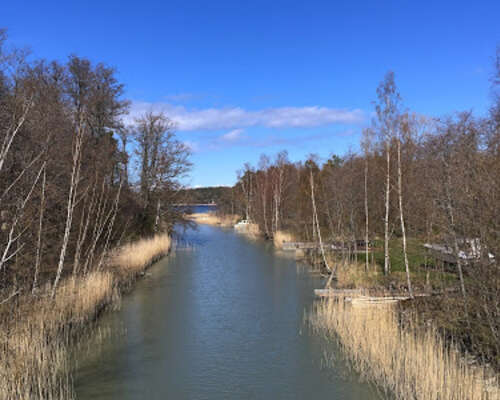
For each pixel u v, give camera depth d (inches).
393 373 387.5
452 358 369.4
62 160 590.9
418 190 641.0
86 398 367.9
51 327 466.6
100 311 645.3
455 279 630.5
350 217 1067.9
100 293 649.0
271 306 676.1
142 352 480.4
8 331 402.6
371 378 405.1
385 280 737.6
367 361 422.9
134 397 373.1
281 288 804.6
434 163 501.0
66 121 592.4
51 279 626.2
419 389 351.3
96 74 982.4
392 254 965.2
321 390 386.0
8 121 460.8
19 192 496.4
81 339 520.1
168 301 711.7
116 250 909.2
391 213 979.9
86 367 435.8
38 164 523.8
